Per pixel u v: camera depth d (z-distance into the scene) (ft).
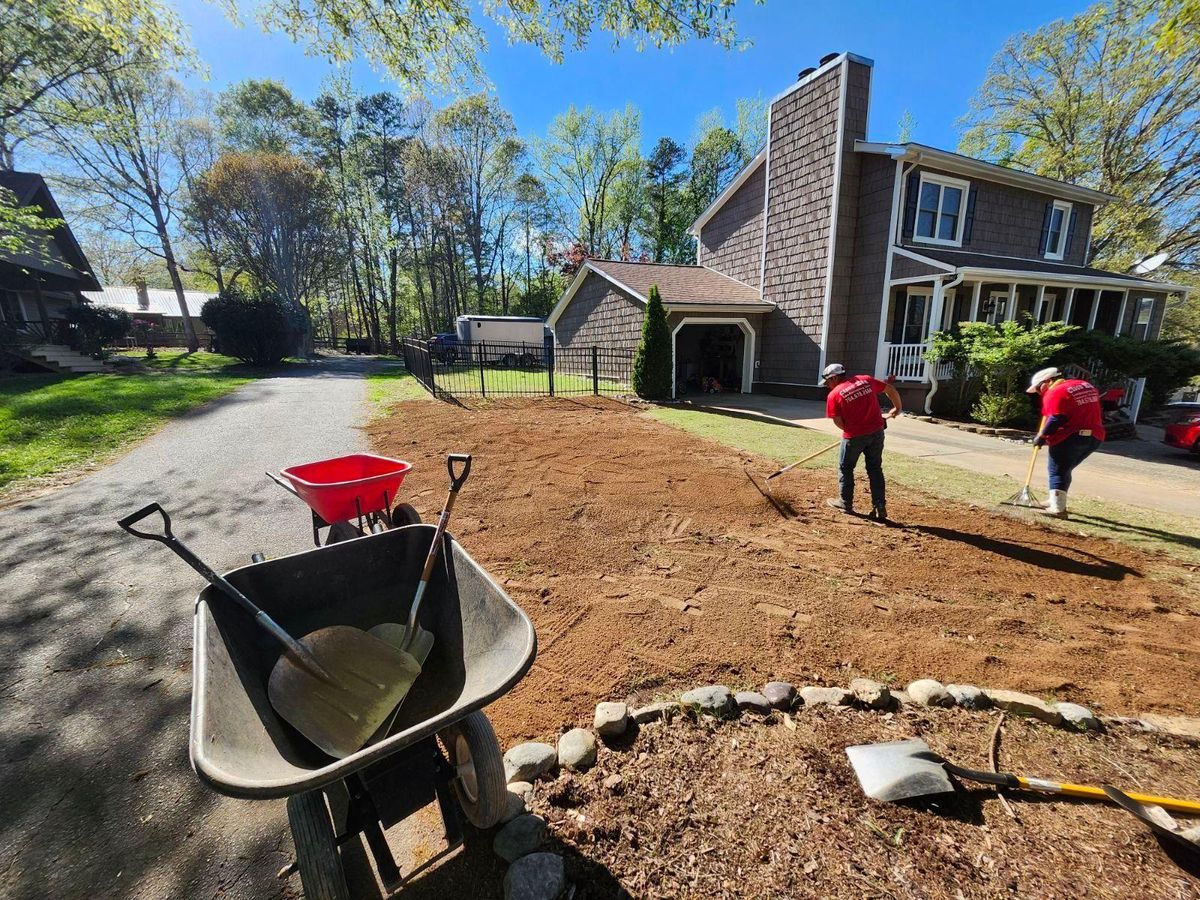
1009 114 64.23
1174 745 7.08
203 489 17.93
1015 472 21.36
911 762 6.28
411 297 145.28
